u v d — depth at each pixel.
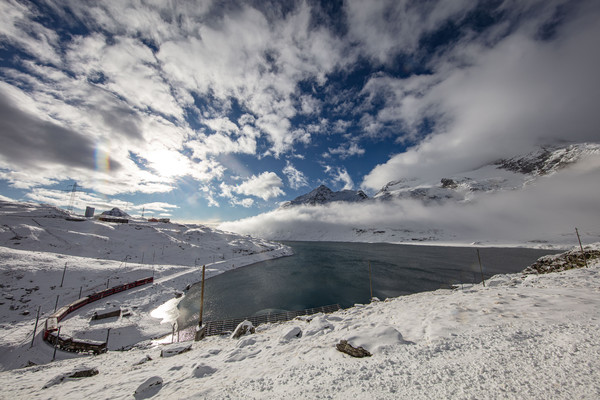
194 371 11.82
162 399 9.29
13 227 87.00
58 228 102.06
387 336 10.92
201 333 29.20
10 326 40.06
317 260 130.00
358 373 8.07
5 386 14.98
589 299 12.99
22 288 51.69
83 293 55.69
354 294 65.69
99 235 106.69
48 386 14.02
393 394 6.45
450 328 11.42
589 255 34.69
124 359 22.20
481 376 6.55
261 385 8.89
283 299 63.34
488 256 125.31
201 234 155.75
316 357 11.02
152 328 45.00
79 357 30.06
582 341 7.58
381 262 116.31
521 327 10.06
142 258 99.12
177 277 80.31
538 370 6.40
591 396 5.01
